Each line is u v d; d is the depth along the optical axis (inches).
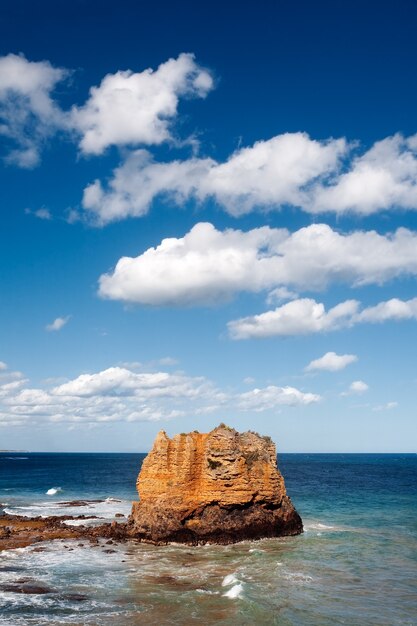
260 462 2208.4
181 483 2122.3
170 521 2090.3
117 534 2153.1
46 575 1627.7
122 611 1316.4
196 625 1229.7
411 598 1453.0
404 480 6284.5
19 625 1217.4
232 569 1713.8
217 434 2167.8
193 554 1910.7
